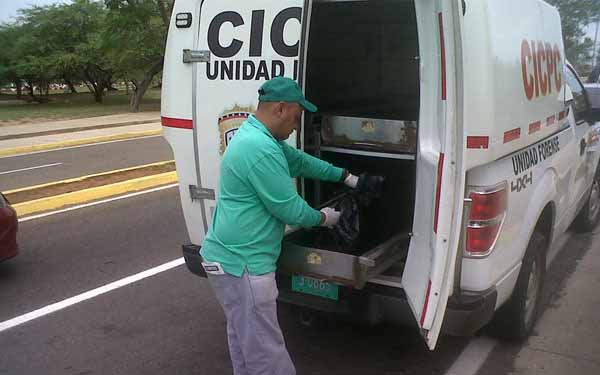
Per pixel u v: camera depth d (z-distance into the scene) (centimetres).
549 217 435
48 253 624
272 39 347
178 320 460
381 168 411
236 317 302
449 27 263
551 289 505
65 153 1430
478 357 395
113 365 394
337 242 355
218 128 372
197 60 373
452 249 281
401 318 328
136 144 1597
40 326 451
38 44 3641
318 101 467
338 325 443
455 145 271
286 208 288
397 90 497
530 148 376
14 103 3800
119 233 695
